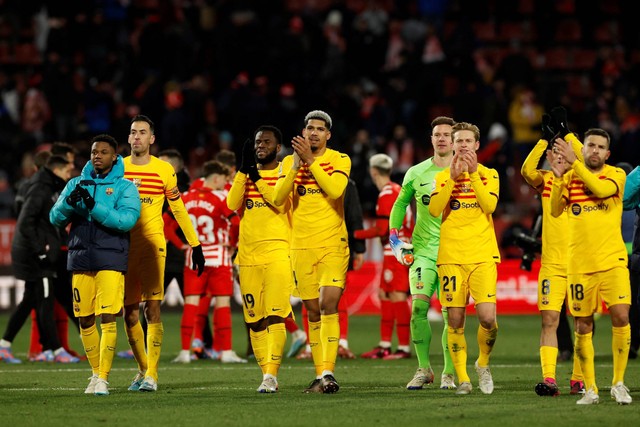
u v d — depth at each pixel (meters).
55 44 75.56
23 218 39.53
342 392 29.62
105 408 26.16
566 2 87.50
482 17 86.75
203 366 38.28
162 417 24.61
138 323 30.70
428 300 30.84
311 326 29.88
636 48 84.50
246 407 26.23
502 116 71.94
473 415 24.62
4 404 26.98
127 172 30.28
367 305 62.38
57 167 40.00
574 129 72.88
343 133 70.31
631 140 67.94
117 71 77.81
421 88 74.12
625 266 26.53
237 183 29.31
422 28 81.19
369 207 62.09
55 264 40.00
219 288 39.78
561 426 22.97
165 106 70.50
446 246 28.95
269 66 74.81
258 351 30.25
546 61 86.12
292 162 29.48
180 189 40.34
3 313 59.81
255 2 80.56
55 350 40.56
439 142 30.80
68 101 72.06
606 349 45.28
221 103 70.69
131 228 29.52
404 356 41.69
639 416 24.31
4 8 83.56
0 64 82.12
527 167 28.77
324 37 77.75
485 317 28.58
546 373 28.27
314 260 29.52
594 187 26.08
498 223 64.75
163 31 75.44
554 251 28.33
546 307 28.36
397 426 23.09
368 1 87.31
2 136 72.56
